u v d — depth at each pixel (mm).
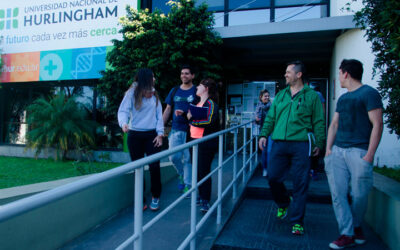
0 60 9570
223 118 8703
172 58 6141
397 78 2678
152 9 8289
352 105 2613
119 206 3787
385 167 5016
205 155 3391
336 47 6691
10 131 10328
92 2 8672
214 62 7191
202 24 6453
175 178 5270
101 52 8594
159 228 3193
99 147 8773
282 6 7574
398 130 2854
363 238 2805
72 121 8164
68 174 6594
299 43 7094
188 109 3643
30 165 7730
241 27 6703
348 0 5977
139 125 3508
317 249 2719
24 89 10062
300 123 3023
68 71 8922
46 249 2727
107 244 2926
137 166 1501
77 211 3068
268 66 8844
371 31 3061
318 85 8555
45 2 9148
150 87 3498
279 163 3158
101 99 8906
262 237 2979
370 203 3338
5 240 2369
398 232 2496
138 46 6625
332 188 2738
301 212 3012
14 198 2717
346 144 2633
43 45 9195
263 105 5668
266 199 4301
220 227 3100
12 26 9516
